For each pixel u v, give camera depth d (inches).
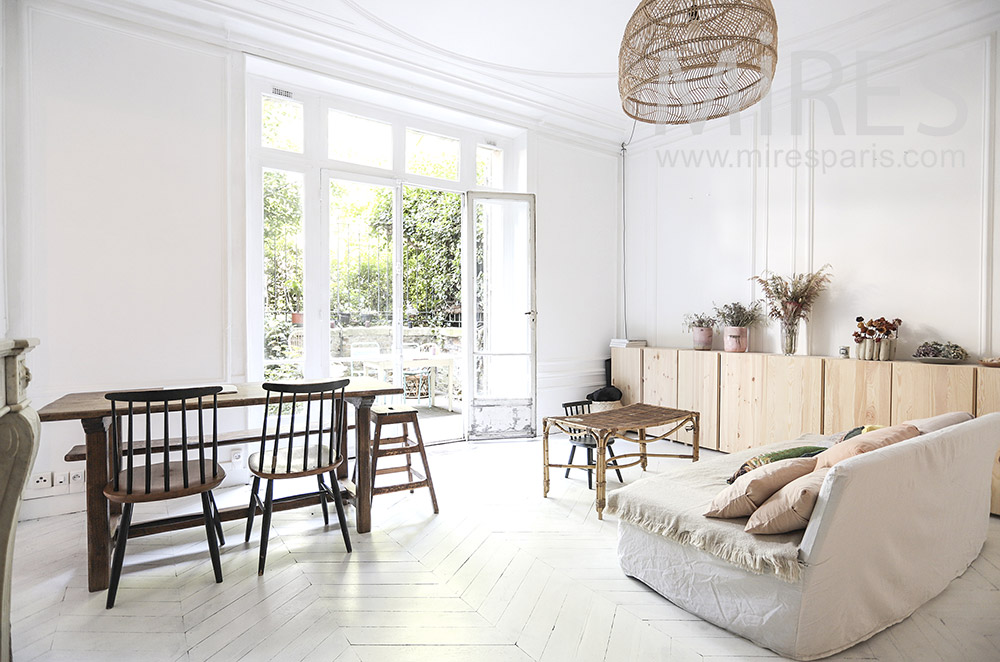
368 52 164.7
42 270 125.8
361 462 118.1
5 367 65.7
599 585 96.3
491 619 85.0
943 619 84.7
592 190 232.2
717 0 92.2
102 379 133.2
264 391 119.3
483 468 169.9
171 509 134.0
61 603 89.0
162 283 140.7
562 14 145.8
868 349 148.4
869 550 78.1
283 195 169.5
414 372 204.7
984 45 137.2
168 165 141.2
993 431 99.5
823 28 147.8
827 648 74.8
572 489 149.4
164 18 139.5
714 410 188.1
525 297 212.7
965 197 141.2
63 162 128.0
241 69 152.2
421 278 202.2
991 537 114.7
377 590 93.7
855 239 163.2
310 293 173.6
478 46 163.2
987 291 137.3
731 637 80.5
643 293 233.5
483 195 205.2
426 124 199.6
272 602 89.6
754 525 79.0
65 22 128.0
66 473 129.4
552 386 220.5
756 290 189.5
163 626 82.5
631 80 107.2
